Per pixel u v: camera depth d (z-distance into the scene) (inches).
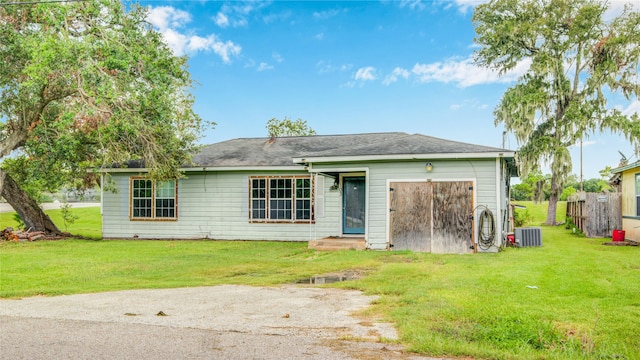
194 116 657.6
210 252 520.1
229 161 679.1
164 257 471.2
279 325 204.5
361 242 526.6
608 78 999.0
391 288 289.3
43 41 508.7
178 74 608.7
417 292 271.4
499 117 1121.4
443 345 168.2
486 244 485.1
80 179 725.9
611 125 1011.3
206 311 233.6
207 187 683.4
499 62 1150.3
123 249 548.1
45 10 524.1
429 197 505.7
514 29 1072.8
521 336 182.7
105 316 222.7
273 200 660.1
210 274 373.1
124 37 564.7
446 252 494.0
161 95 576.7
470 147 507.8
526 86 1064.2
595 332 188.1
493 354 160.2
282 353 163.9
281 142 761.0
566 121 1047.6
